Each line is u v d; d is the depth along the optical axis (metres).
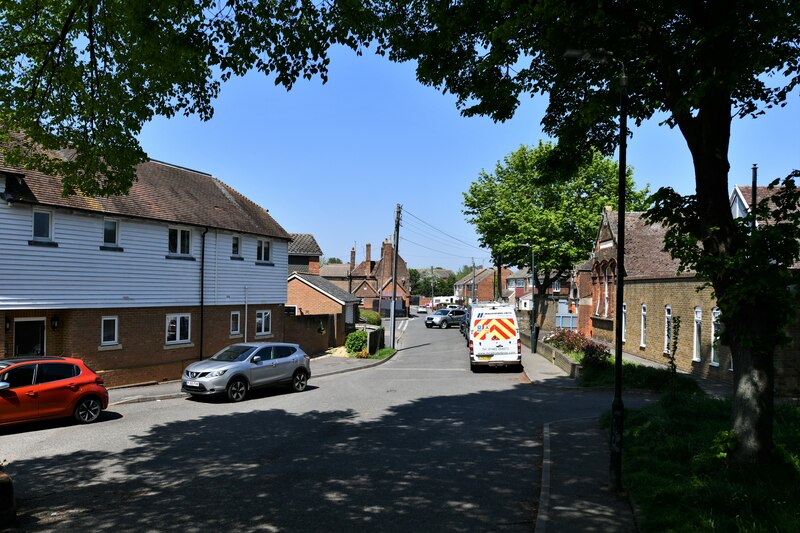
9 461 10.09
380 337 36.75
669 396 12.63
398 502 7.75
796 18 7.36
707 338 20.59
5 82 10.19
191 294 22.88
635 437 10.51
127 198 20.67
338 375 24.38
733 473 7.20
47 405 12.85
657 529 6.11
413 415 14.64
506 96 11.17
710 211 7.85
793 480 6.93
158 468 9.59
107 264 19.16
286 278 29.53
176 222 21.83
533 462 9.91
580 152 12.60
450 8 9.73
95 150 10.79
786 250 7.23
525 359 29.81
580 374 21.45
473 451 10.73
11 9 9.16
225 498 7.95
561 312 54.62
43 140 10.59
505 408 15.63
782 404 11.59
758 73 8.35
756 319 7.39
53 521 7.07
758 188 21.69
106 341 19.30
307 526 6.85
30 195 16.64
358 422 13.73
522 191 47.72
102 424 13.52
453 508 7.51
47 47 10.02
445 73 10.91
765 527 5.57
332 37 8.65
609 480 8.10
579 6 8.03
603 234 34.94
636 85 9.93
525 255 46.50
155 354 21.17
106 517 7.21
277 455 10.48
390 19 9.29
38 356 13.54
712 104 7.82
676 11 9.08
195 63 9.41
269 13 8.28
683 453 8.66
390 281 87.38
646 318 27.42
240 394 17.19
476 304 25.70
